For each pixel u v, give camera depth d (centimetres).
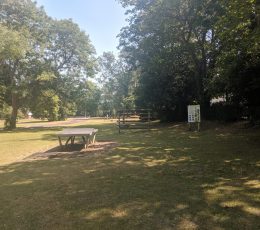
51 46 3362
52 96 3225
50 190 586
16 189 602
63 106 3575
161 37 2166
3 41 2558
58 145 1392
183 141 1300
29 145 1423
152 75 2527
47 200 523
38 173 750
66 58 3484
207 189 551
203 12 2008
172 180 627
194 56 2238
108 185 606
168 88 2538
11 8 2928
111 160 898
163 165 791
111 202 498
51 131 2516
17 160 984
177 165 783
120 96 5972
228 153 924
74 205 491
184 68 2472
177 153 980
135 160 882
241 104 1775
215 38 1972
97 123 3541
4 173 765
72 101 3581
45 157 1019
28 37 2945
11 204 507
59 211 466
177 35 2192
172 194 529
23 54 2733
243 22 1078
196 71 2239
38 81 3091
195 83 2394
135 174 696
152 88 2564
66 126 3288
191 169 726
